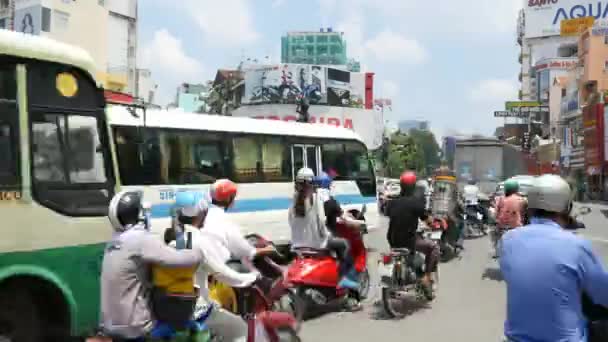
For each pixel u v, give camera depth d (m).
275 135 13.31
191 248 4.50
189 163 11.23
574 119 65.94
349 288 8.37
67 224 5.65
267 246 6.28
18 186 5.35
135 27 60.56
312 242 8.09
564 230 3.22
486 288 10.38
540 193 3.28
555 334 3.06
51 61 5.69
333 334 7.44
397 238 8.47
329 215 8.39
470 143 28.03
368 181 16.14
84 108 5.94
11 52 5.42
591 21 94.31
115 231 4.26
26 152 5.43
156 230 10.41
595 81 61.78
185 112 11.59
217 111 77.19
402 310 8.74
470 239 17.72
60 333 5.60
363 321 8.10
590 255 3.09
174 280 4.19
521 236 3.27
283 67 74.69
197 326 4.52
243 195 12.36
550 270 3.09
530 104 96.81
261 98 74.50
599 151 52.81
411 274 8.46
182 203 4.75
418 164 96.38
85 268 5.76
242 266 5.82
